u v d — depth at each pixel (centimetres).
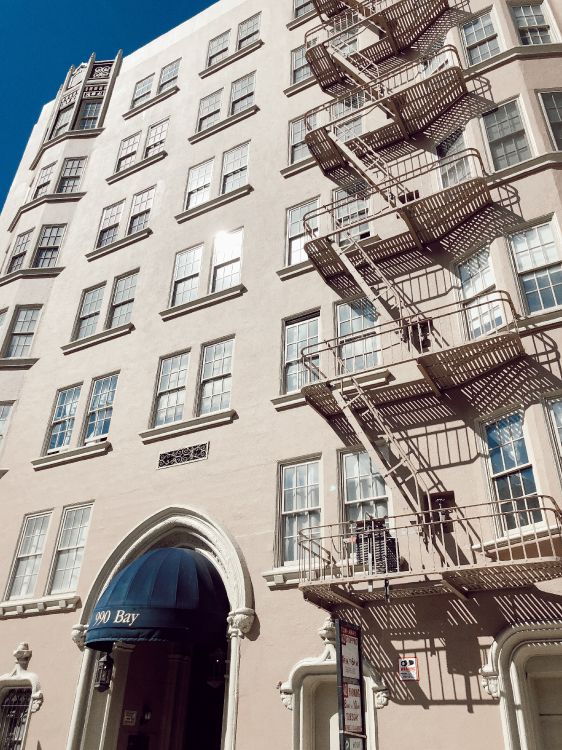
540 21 1652
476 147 1490
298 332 1612
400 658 1095
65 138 2764
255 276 1780
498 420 1207
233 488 1474
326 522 1304
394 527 1124
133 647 1500
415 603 1129
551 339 1169
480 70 1589
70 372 2041
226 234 1950
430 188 1558
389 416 1334
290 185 1891
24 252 2492
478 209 1398
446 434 1254
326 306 1583
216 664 1636
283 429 1478
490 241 1352
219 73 2425
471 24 1731
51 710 1434
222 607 1312
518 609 1035
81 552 1653
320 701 1200
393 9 1770
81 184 2592
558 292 1224
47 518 1783
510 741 945
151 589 1259
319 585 1072
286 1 2412
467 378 1259
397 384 1270
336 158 1777
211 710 1625
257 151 2062
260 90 2220
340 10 2080
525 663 1027
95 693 1423
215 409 1647
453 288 1404
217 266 1916
